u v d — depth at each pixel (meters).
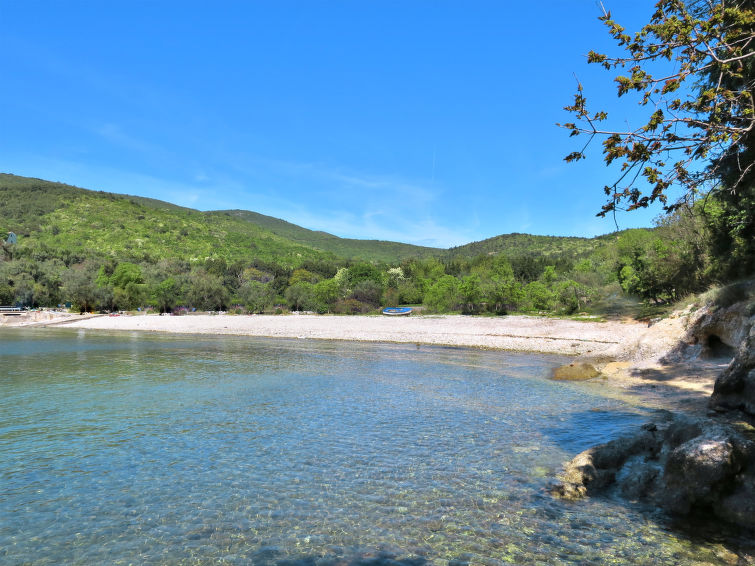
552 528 6.37
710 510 6.44
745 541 5.82
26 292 72.56
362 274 92.56
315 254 199.00
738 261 21.17
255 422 12.02
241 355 27.31
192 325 51.41
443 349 30.41
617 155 6.05
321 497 7.43
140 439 10.53
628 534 6.15
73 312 68.88
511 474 8.34
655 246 33.69
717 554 5.57
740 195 15.76
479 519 6.66
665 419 11.55
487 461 9.02
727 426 7.55
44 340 37.62
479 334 34.84
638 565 5.41
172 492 7.63
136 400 14.70
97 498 7.41
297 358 25.91
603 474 7.88
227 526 6.50
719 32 5.99
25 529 6.41
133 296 71.69
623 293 43.12
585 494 7.47
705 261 27.86
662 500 6.93
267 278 96.62
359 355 27.33
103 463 8.98
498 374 20.12
